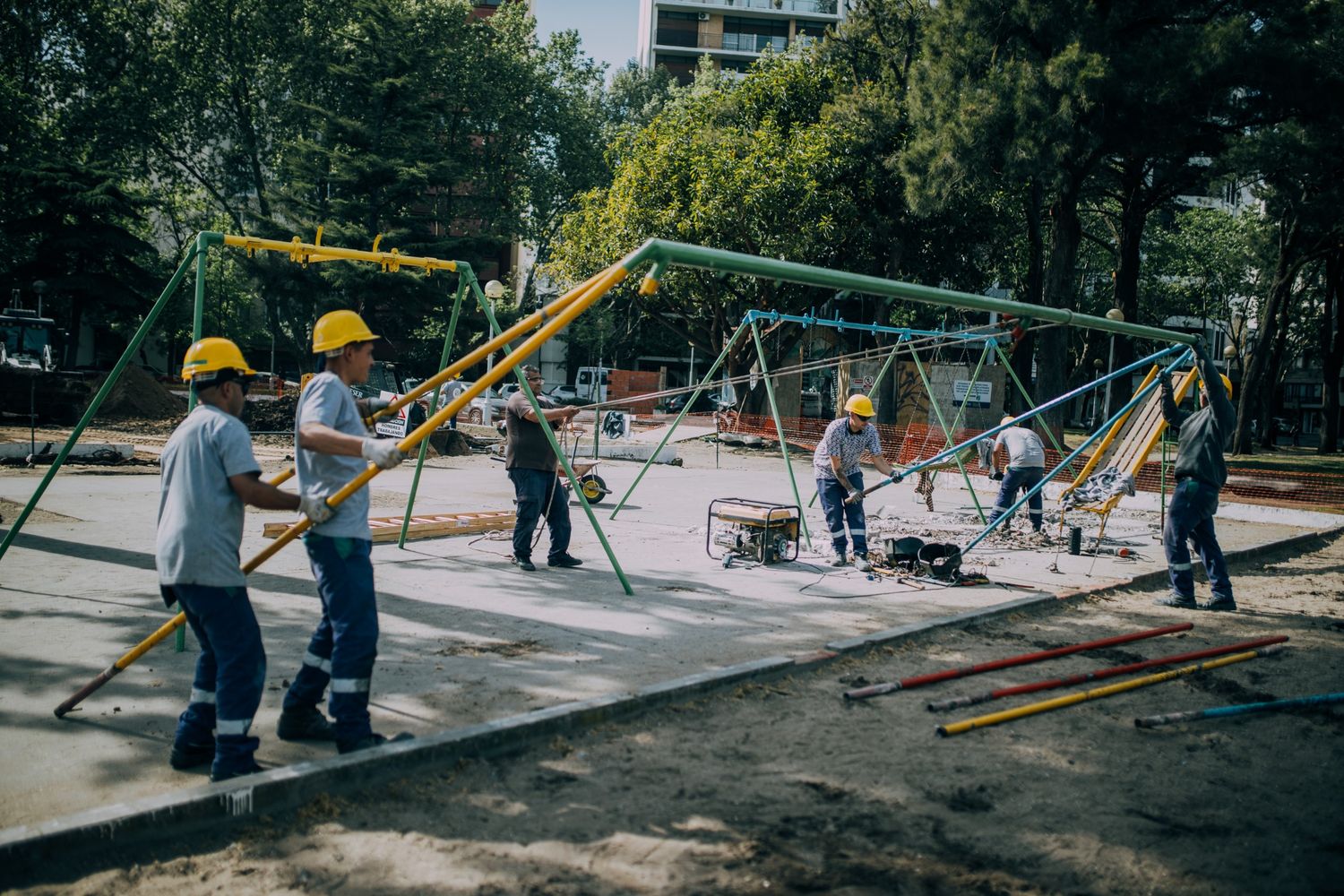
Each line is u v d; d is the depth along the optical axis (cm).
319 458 408
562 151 4672
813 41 3077
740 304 3009
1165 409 883
